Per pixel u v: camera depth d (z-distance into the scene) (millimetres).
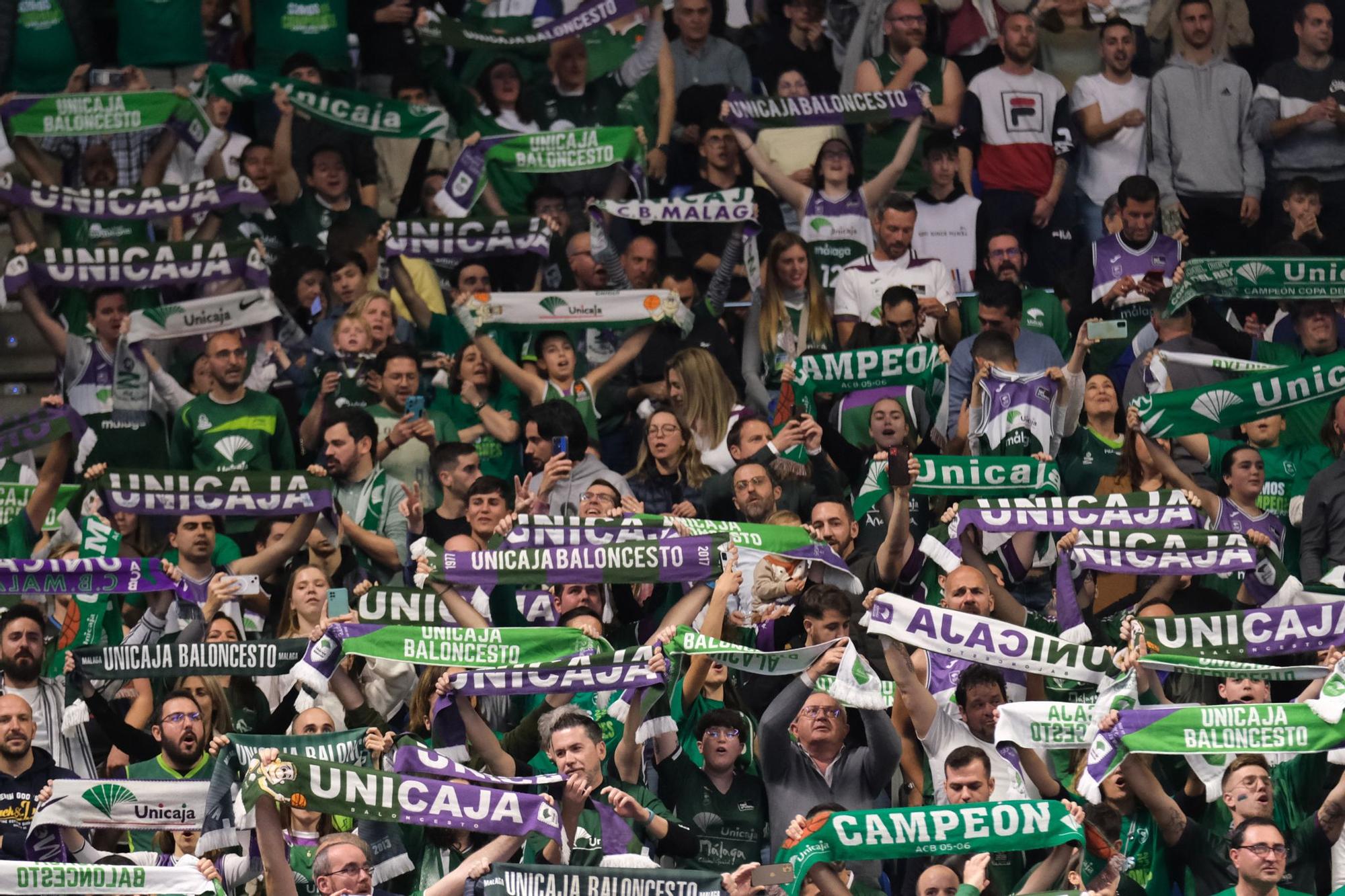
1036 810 22469
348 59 39438
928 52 39125
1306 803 25547
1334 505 31406
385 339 34000
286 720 26094
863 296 35281
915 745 26328
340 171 37094
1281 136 38594
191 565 29141
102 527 28922
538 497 28531
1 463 31391
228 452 33062
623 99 38656
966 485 29344
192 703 25531
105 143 37344
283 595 30047
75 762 26422
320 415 33250
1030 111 38156
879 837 22484
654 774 25984
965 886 22375
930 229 37156
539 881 22344
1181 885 24812
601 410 34406
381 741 24047
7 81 37656
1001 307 33875
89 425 33750
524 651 24766
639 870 22344
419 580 25703
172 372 35344
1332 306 34500
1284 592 27375
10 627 26625
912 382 32125
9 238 37906
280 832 22172
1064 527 27453
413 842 24344
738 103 36375
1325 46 38594
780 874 22359
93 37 38750
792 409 31469
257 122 38656
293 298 35625
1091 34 39031
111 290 35031
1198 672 24859
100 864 22500
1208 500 30766
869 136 38094
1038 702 25250
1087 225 38656
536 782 22922
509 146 35656
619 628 27891
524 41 37406
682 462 32281
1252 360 34562
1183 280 33875
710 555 25922
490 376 34344
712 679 26719
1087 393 32656
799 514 30297
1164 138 38625
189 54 38812
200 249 33906
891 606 25188
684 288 34969
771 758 24688
